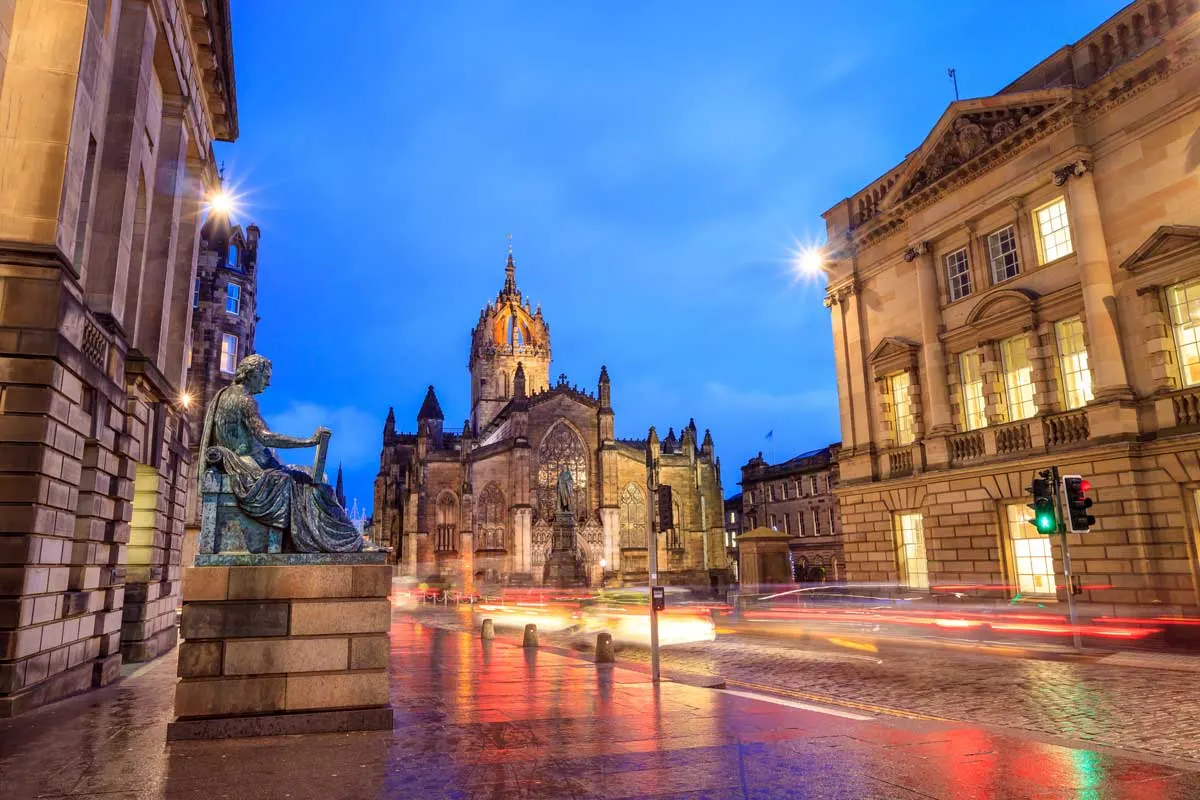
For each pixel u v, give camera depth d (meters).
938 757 8.09
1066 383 23.66
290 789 6.88
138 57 17.67
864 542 30.86
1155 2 21.64
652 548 14.42
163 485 21.02
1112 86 22.38
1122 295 22.02
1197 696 12.63
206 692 9.22
